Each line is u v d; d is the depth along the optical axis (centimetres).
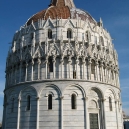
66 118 4816
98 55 5553
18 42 6178
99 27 6197
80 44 5519
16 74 5738
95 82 5250
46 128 4797
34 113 4994
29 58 5481
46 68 5241
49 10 6412
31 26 5938
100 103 5275
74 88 5053
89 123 4938
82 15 6378
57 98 4966
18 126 5112
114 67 6084
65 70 5219
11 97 5653
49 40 5522
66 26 5681
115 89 5766
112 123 5297
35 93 5131
